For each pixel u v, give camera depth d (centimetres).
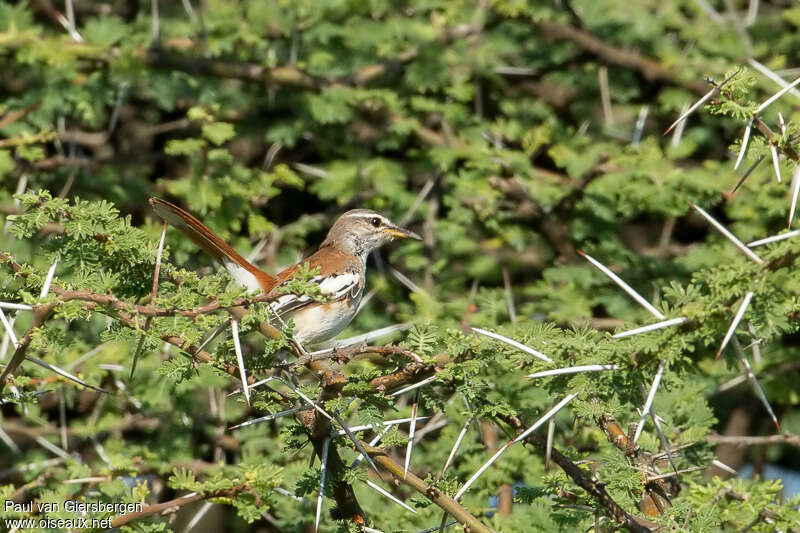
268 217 1366
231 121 1295
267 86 1209
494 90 1391
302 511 955
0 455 1128
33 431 1038
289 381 689
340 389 633
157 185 1203
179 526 1180
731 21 1328
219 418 1102
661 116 1382
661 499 702
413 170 1348
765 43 1355
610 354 598
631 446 706
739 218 1220
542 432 774
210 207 1173
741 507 586
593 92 1370
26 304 625
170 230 1108
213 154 1163
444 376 618
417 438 1001
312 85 1212
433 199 1295
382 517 888
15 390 773
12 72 1252
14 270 672
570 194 1215
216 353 655
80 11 1308
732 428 1280
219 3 1271
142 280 681
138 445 1088
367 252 1238
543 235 1266
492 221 1215
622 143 1362
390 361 655
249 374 662
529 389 963
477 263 1233
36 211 656
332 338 1102
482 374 873
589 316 1113
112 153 1283
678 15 1357
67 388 1011
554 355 616
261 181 1210
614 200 1204
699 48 1340
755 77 647
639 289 1169
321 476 656
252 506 635
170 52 1178
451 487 673
